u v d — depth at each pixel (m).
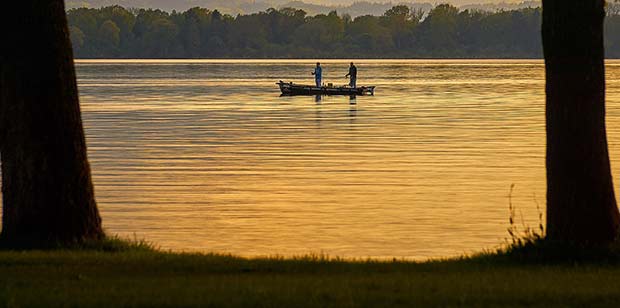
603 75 40.34
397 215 61.44
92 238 43.31
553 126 40.56
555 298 31.64
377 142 104.50
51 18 41.88
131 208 64.19
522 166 84.56
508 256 40.50
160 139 108.56
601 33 40.03
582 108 40.06
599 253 39.78
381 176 78.75
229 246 52.31
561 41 39.84
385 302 30.86
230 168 84.00
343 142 104.62
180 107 163.62
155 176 78.94
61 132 42.38
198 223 59.09
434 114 145.25
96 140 107.06
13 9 41.56
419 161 88.06
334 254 49.94
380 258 48.50
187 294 31.84
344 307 30.03
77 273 36.03
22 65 41.81
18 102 42.06
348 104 170.62
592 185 40.25
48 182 42.34
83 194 43.06
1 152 42.94
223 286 33.25
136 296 31.61
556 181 40.56
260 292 32.03
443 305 30.58
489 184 74.31
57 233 42.50
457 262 39.88
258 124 127.88
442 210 63.06
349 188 72.56
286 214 62.00
